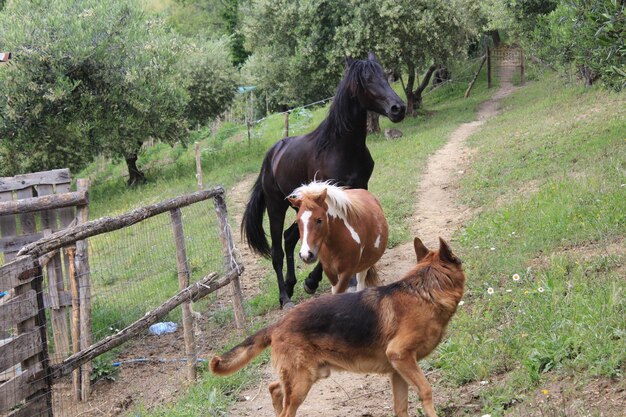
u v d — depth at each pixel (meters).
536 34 16.61
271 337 5.16
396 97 8.90
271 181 10.09
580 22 10.98
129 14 23.22
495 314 6.97
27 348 5.74
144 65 23.02
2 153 21.92
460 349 6.25
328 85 29.34
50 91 20.88
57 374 6.16
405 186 16.17
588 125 17.23
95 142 22.95
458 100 35.50
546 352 5.59
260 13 28.22
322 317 5.02
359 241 7.59
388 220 13.20
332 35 26.91
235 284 8.82
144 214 7.28
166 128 24.47
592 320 5.81
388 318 4.93
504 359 5.89
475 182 15.13
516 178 14.28
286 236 9.77
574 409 4.78
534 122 21.12
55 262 8.36
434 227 12.36
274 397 5.32
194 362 7.59
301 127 30.48
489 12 26.81
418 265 5.18
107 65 22.23
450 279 5.05
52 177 9.54
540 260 8.37
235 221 15.39
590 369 5.17
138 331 7.04
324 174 9.37
